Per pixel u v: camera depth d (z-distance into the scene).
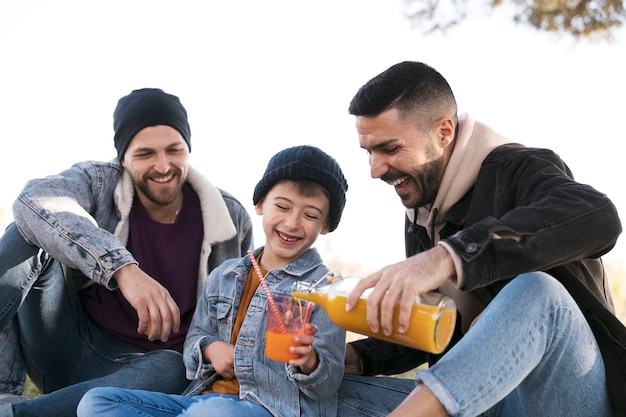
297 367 2.55
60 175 3.27
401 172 2.73
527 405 2.30
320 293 2.41
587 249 2.20
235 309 2.87
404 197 2.80
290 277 2.87
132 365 3.07
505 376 2.05
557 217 2.17
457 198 2.68
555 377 2.21
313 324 2.67
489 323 2.07
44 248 2.98
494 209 2.57
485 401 2.03
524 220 2.16
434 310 2.18
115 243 2.94
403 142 2.68
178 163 3.31
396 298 2.07
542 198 2.32
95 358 3.20
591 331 2.25
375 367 2.91
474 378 2.01
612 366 2.28
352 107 2.76
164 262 3.33
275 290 2.81
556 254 2.15
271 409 2.56
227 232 3.43
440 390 2.00
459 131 2.75
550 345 2.14
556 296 2.12
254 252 3.04
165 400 2.54
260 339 2.72
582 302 2.34
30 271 3.04
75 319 3.20
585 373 2.22
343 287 2.37
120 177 3.39
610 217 2.22
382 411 2.70
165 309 2.82
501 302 2.11
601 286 2.54
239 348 2.71
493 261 2.12
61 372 3.23
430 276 2.09
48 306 3.12
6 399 3.06
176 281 3.32
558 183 2.37
